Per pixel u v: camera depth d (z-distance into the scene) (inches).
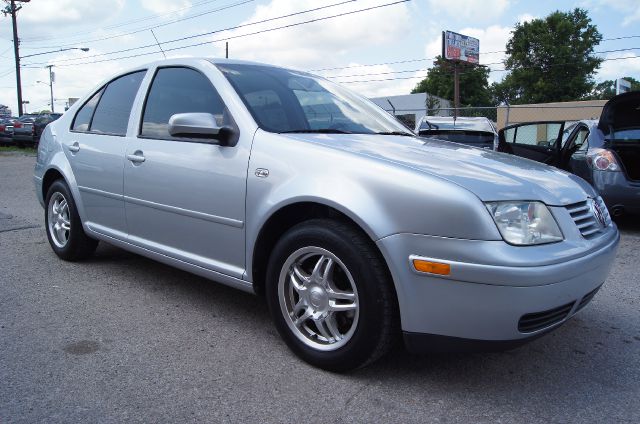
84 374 109.4
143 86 158.1
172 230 140.5
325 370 112.0
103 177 162.1
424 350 101.5
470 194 95.5
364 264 102.1
